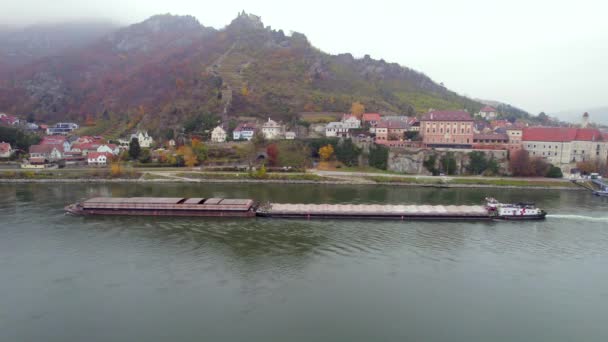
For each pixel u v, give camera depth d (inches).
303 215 3754.9
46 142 7514.8
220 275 2421.3
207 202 3892.7
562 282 2427.4
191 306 2074.3
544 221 3713.1
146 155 6756.9
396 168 6609.3
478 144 6924.2
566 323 1991.9
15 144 7524.6
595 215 3954.2
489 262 2699.3
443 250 2898.6
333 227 3425.2
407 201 4493.1
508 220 3737.7
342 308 2076.8
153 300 2132.1
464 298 2214.6
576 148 6614.2
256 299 2150.6
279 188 5310.0
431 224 3580.2
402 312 2054.6
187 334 1831.9
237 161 6658.5
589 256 2829.7
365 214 3747.5
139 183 5669.3
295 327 1895.9
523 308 2128.4
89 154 6806.1
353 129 7593.5
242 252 2792.8
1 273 2442.2
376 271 2517.2
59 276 2405.3
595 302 2198.6
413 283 2372.0
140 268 2513.5
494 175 6348.4
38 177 5812.0
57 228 3329.2
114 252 2775.6
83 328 1887.3
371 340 1808.6
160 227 3378.4
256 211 3804.1
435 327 1931.6
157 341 1785.2
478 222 3668.8
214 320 1948.8
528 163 6210.6
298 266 2566.4
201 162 6633.9
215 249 2844.5
